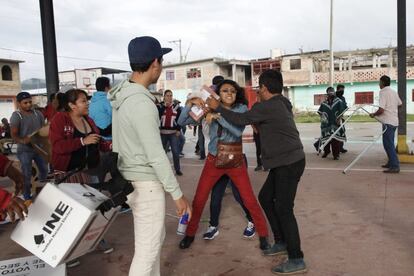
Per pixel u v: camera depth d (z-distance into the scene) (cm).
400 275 339
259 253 399
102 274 362
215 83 520
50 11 688
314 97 3638
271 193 378
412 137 1422
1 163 254
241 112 389
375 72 3350
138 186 249
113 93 254
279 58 3719
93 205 228
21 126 582
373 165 828
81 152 356
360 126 2041
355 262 367
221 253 402
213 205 432
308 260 375
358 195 592
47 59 694
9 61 3100
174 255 399
